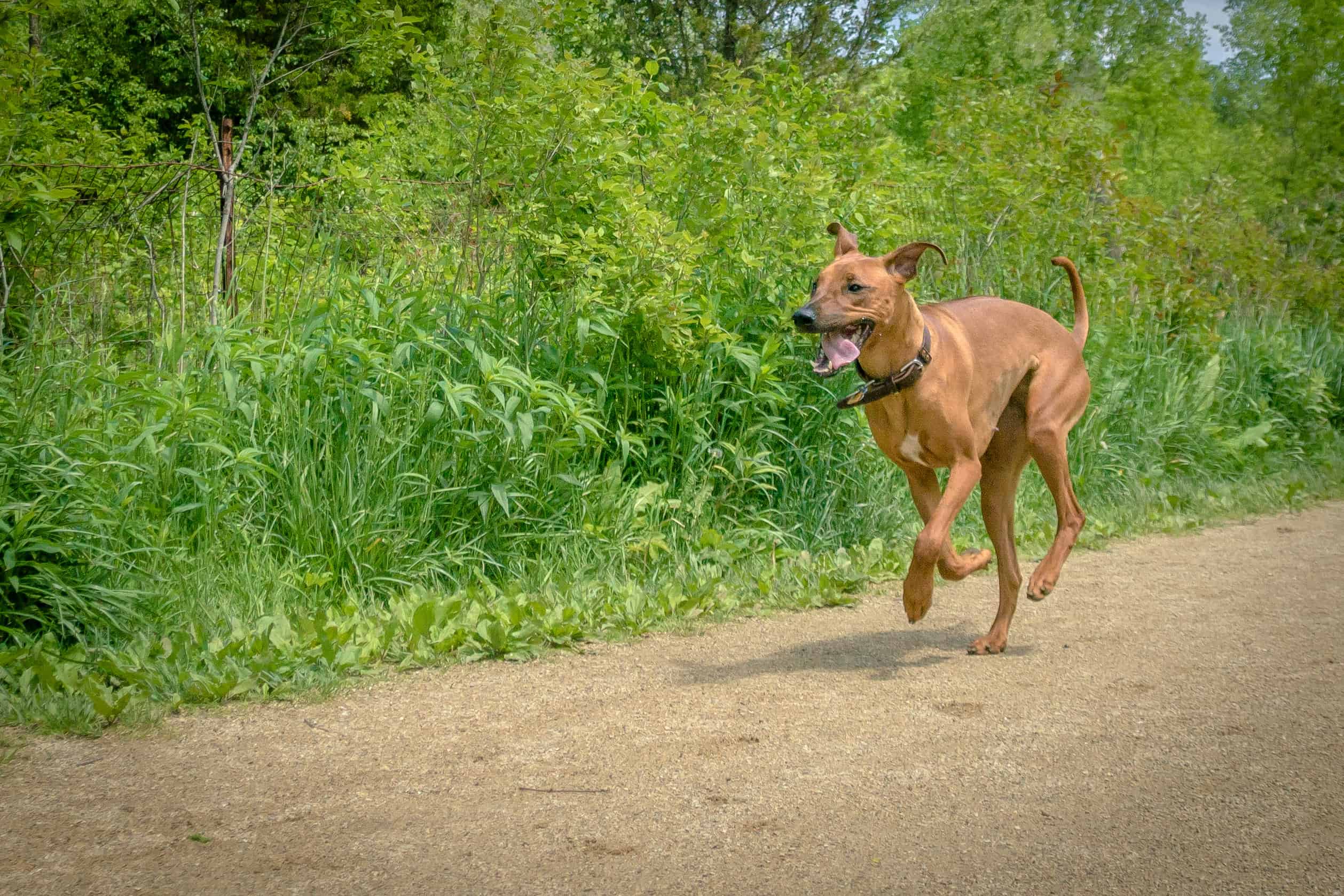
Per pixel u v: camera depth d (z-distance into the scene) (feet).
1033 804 10.05
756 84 26.18
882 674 14.64
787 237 23.53
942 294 28.89
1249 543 24.22
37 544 14.56
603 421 21.08
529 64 21.01
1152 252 35.40
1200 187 65.72
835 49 80.07
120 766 11.32
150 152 29.27
